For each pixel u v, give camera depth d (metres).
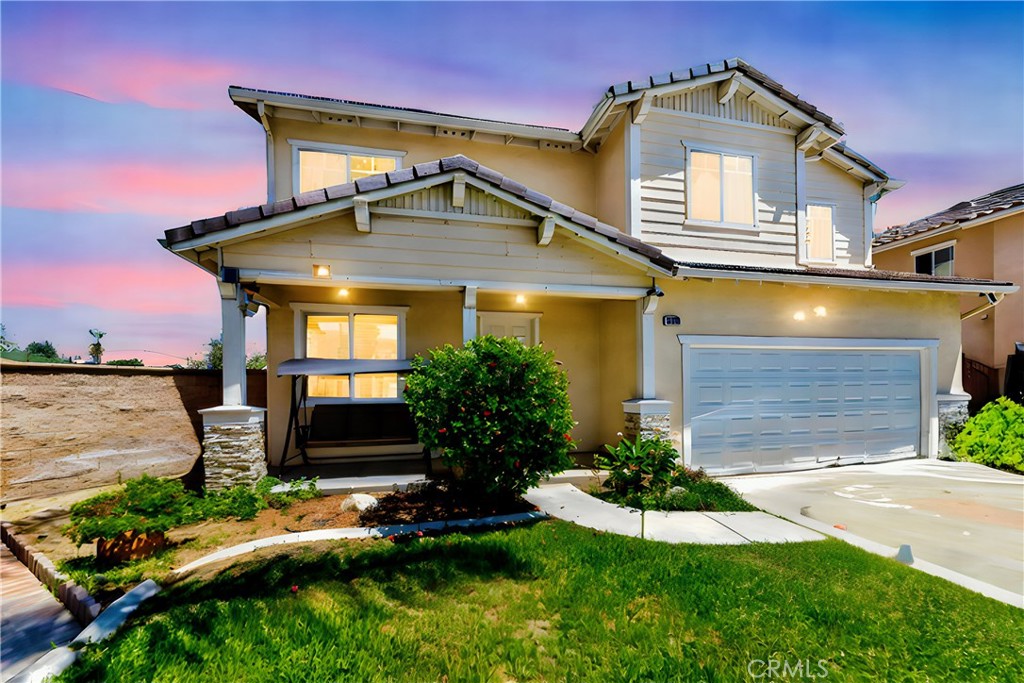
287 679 2.40
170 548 4.37
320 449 8.26
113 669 2.43
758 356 8.44
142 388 7.36
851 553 4.32
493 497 5.71
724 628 2.97
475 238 6.85
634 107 8.58
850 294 8.96
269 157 8.38
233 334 6.14
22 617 3.33
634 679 2.44
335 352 8.66
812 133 9.35
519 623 3.02
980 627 3.05
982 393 12.01
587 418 9.55
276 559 3.99
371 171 8.95
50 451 6.19
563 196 9.88
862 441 8.98
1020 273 11.26
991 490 6.91
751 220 9.24
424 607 3.22
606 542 4.49
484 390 5.35
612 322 9.01
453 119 8.89
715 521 5.32
